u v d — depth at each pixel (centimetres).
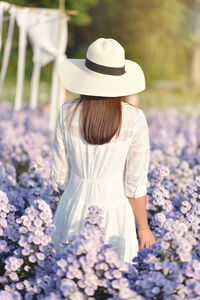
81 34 2456
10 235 255
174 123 891
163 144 564
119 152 233
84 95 235
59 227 255
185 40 2911
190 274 210
